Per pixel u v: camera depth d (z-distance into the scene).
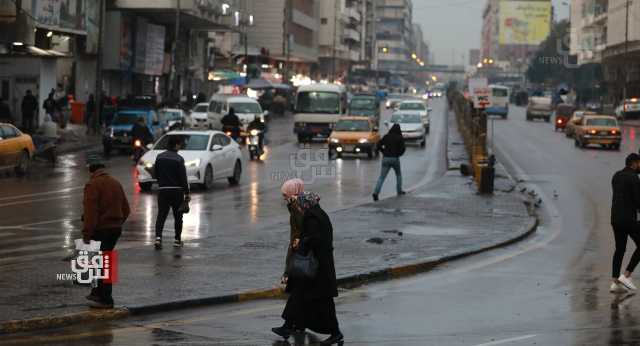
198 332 18.08
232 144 50.09
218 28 130.00
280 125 119.81
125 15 101.69
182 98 129.88
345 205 40.84
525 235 33.19
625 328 18.84
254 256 26.33
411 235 31.59
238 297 21.25
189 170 45.69
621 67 166.12
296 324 17.55
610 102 180.75
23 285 21.38
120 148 68.12
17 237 29.83
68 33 84.75
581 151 82.81
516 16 193.00
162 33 115.31
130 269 23.97
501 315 20.16
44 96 79.94
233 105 88.69
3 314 18.42
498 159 72.44
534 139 99.88
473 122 62.31
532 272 25.97
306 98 87.19
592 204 44.25
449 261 27.77
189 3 104.19
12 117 74.88
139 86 113.06
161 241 27.78
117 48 99.62
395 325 19.08
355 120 72.19
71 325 18.44
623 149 86.44
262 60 179.75
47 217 34.94
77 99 95.12
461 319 19.72
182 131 48.53
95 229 19.31
